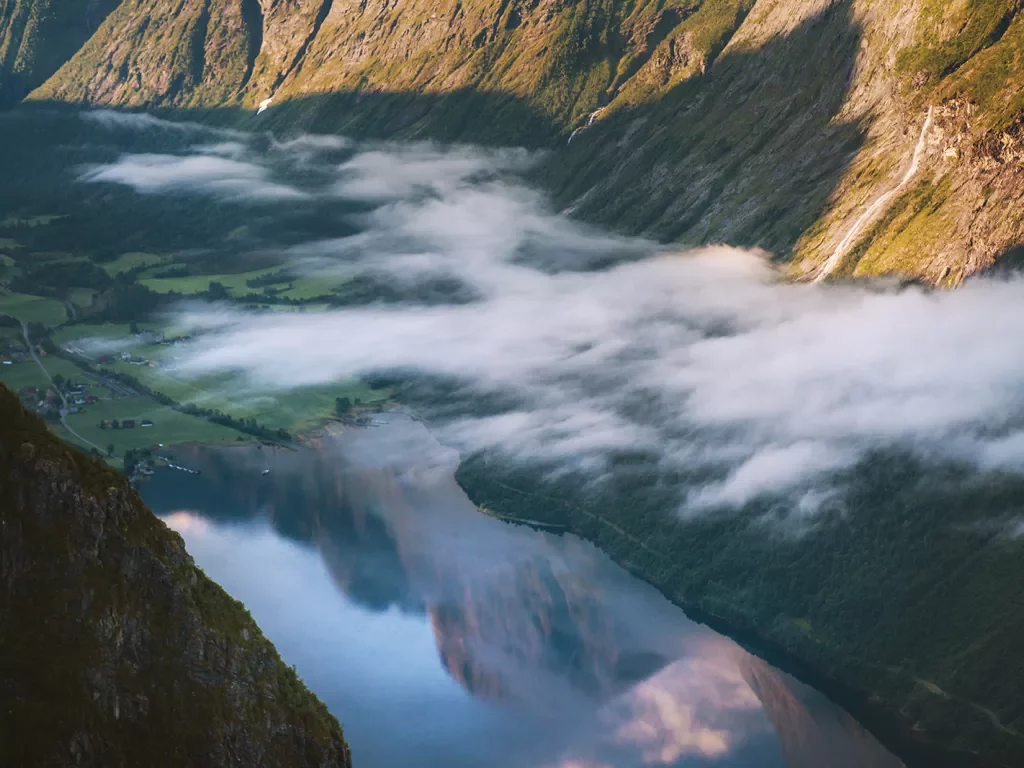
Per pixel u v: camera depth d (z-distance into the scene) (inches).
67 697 2709.2
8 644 2721.5
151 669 2886.3
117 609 2866.6
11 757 2600.9
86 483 2950.3
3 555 2797.7
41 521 2861.7
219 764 2864.2
